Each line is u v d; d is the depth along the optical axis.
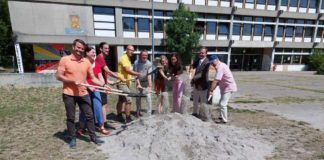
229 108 7.45
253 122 5.89
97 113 4.66
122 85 5.36
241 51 29.08
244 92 11.20
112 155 3.82
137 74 5.31
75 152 3.91
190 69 6.31
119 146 4.10
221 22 26.25
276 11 27.92
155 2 22.70
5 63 23.47
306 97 9.95
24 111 6.63
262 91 11.59
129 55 5.33
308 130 5.36
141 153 3.77
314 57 30.27
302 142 4.60
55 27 19.27
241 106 7.85
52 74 11.23
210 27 25.95
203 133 4.11
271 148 4.25
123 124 5.41
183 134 3.99
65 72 3.85
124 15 21.97
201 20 25.20
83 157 3.74
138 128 4.39
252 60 30.11
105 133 4.68
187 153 3.70
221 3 25.84
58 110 6.80
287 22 29.22
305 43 30.28
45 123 5.49
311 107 7.88
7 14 24.31
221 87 5.66
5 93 9.45
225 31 26.77
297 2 29.20
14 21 18.22
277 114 6.79
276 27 28.66
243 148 3.99
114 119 5.88
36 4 18.47
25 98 8.57
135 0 21.81
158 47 23.89
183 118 4.44
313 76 21.83
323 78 19.75
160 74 6.04
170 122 4.27
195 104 5.99
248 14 26.77
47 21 18.97
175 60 5.88
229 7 25.70
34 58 19.55
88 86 4.02
